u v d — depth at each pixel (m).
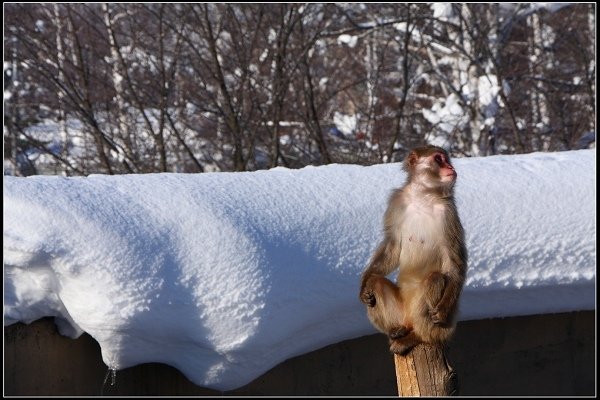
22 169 13.43
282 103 11.96
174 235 4.98
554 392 6.17
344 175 5.82
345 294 5.30
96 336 4.86
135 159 12.21
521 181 5.98
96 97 13.34
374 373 5.79
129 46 13.90
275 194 5.47
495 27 13.27
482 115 12.34
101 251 4.77
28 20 13.57
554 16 14.98
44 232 4.77
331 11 13.11
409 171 4.76
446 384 4.34
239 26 12.43
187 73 13.21
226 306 4.87
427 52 13.88
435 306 4.32
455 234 4.57
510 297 5.82
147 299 4.76
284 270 5.07
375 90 12.76
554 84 14.67
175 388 5.30
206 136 12.70
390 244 4.73
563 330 6.18
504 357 6.09
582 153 6.70
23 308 4.99
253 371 5.15
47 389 5.11
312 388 5.62
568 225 5.79
